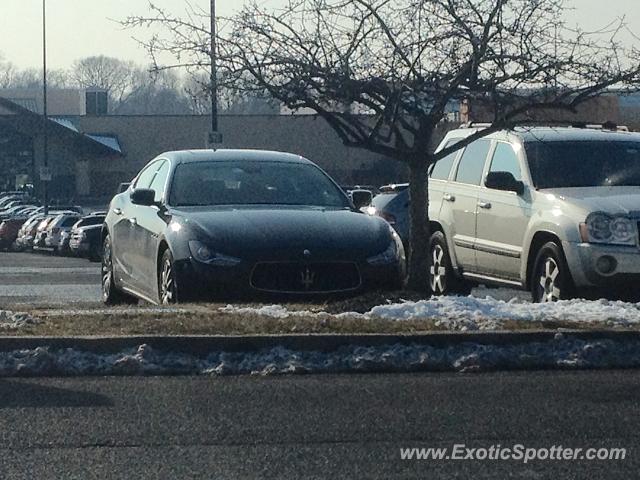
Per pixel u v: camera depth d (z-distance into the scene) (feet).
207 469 20.48
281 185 39.47
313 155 166.71
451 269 45.14
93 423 23.44
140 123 214.90
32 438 22.36
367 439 22.33
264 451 21.56
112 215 43.32
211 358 28.55
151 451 21.56
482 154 43.60
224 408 24.67
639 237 36.35
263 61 33.17
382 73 33.47
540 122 36.09
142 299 40.27
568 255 36.81
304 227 35.63
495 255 41.52
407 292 34.91
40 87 355.56
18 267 83.41
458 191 44.42
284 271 34.60
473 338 29.19
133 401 25.30
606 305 33.06
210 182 39.11
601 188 39.24
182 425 23.31
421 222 35.83
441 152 35.42
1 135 228.43
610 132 43.11
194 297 34.58
